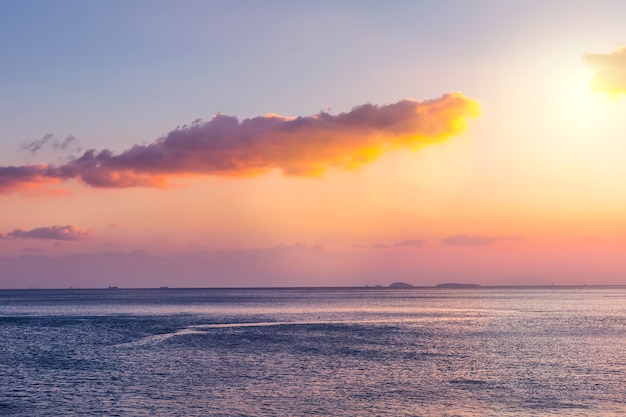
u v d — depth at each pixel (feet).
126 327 401.70
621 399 167.73
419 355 250.37
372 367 220.02
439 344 289.94
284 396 172.45
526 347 275.39
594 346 278.67
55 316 535.19
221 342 302.66
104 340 316.19
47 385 188.85
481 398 169.48
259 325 415.85
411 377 200.23
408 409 157.79
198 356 250.37
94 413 155.02
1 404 164.45
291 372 209.77
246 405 162.50
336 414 153.69
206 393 176.45
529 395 172.76
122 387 185.16
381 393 176.04
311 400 167.63
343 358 242.58
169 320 472.44
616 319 454.81
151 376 203.21
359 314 554.05
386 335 336.49
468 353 256.32
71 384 190.19
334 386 185.98
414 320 461.37
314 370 213.66
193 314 561.02
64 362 236.43
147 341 309.01
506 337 320.91
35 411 157.28
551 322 426.92
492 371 211.41
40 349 279.28
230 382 192.24
